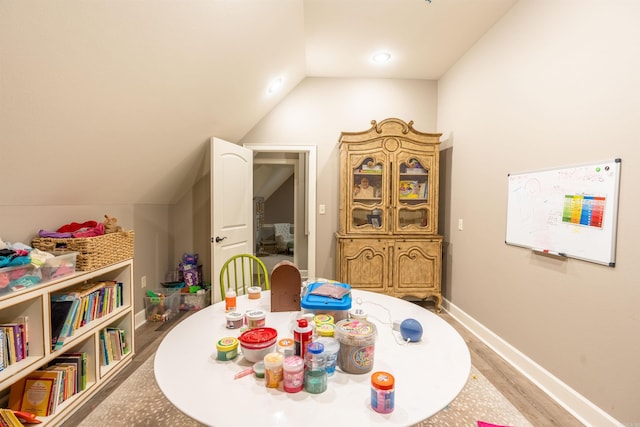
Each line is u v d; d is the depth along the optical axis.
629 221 1.48
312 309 1.25
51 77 1.30
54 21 1.15
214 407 0.78
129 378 2.00
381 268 3.21
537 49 2.05
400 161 3.23
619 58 1.52
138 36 1.49
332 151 3.65
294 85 3.54
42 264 1.52
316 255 3.68
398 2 2.26
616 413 1.54
